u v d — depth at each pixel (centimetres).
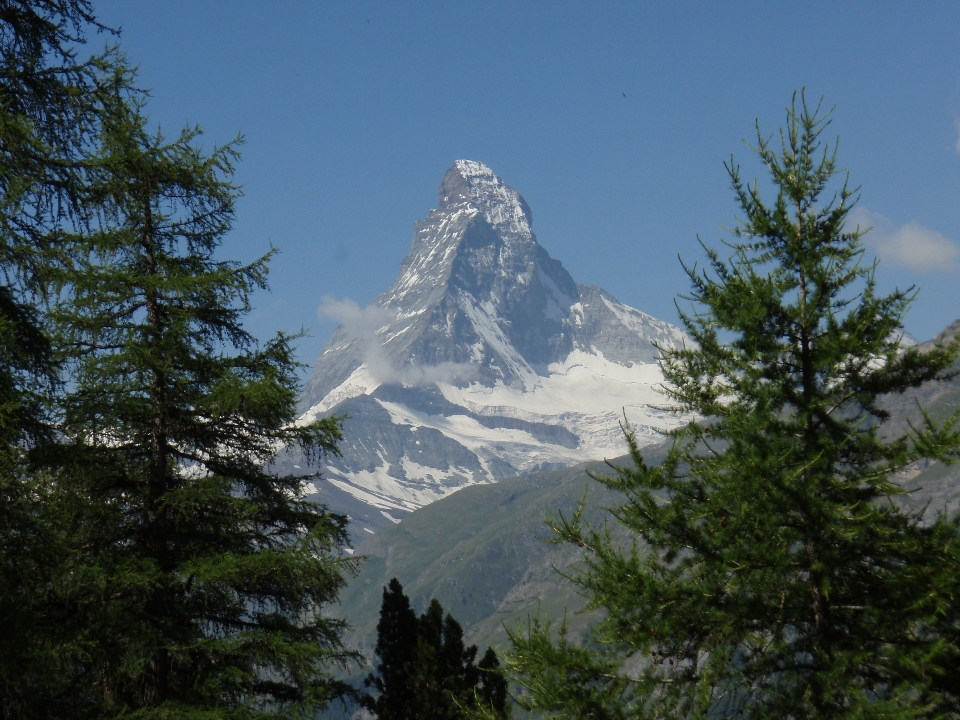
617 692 2347
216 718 2736
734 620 2320
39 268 2073
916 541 2258
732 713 2317
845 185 2681
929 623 2225
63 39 2027
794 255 2617
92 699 2758
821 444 2414
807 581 2405
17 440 2105
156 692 2894
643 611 2362
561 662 2359
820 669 2280
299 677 2967
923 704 2144
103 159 2819
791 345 2588
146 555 2980
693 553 2488
